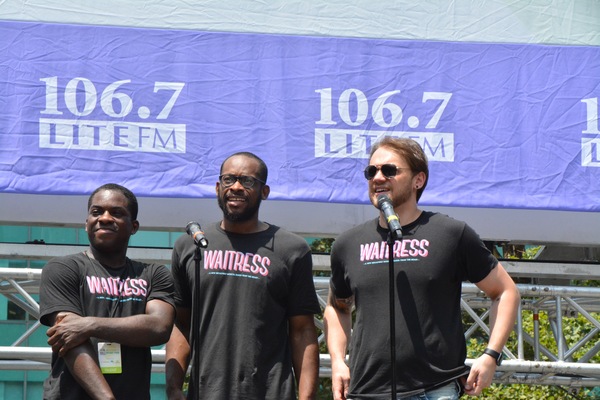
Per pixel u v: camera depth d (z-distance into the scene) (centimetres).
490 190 810
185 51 808
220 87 805
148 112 795
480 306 884
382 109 815
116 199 589
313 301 603
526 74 833
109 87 793
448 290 565
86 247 793
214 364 577
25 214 806
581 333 1414
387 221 545
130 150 787
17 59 789
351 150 805
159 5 812
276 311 591
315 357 598
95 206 588
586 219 855
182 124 797
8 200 806
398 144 585
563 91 832
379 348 555
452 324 562
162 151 791
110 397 541
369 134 810
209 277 590
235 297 586
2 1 797
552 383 865
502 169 815
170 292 589
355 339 571
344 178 802
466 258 570
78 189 775
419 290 558
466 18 838
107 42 800
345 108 812
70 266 579
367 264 571
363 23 827
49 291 570
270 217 829
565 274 836
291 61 815
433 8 835
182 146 794
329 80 815
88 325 551
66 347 548
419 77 823
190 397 580
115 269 587
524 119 825
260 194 605
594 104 831
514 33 840
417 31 830
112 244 584
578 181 819
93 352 555
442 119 818
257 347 580
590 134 827
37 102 784
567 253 984
